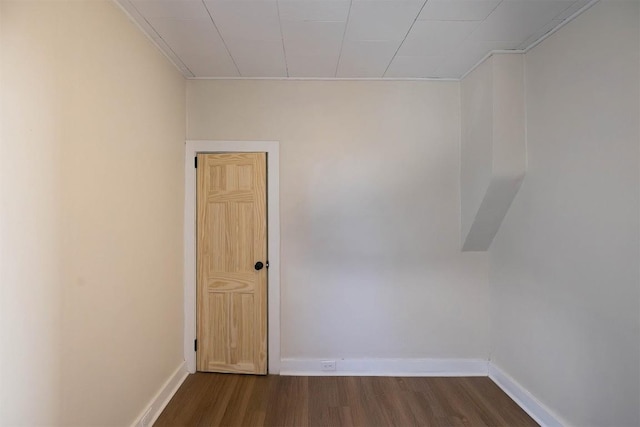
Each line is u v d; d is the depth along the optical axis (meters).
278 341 2.31
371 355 2.35
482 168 2.06
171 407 1.92
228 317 2.31
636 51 1.26
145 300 1.74
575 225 1.56
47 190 1.09
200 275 2.32
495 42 1.83
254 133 2.32
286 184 2.34
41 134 1.06
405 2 1.46
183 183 2.27
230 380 2.23
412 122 2.36
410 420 1.83
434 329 2.37
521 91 1.93
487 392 2.11
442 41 1.82
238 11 1.52
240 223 2.31
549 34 1.72
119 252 1.49
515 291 2.04
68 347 1.18
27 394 1.02
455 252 2.37
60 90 1.14
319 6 1.49
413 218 2.36
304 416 1.85
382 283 2.36
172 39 1.79
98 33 1.35
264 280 2.31
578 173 1.54
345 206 2.35
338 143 2.34
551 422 1.71
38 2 1.04
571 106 1.58
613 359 1.37
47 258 1.09
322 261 2.35
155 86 1.85
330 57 2.01
